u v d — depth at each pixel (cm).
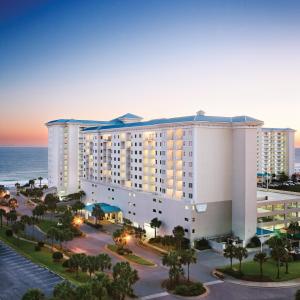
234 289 7162
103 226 12581
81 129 19050
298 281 7538
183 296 6788
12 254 9194
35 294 5103
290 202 11494
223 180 10588
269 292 7019
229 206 10675
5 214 12206
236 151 10594
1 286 7100
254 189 10469
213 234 10394
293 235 10494
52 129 19138
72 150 18888
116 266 6247
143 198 11956
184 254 7275
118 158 13662
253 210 10450
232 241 10069
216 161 10475
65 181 18862
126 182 13288
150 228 11575
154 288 7175
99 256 6831
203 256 9325
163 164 11331
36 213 12519
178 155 10775
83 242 10625
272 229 11119
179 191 10775
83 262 6800
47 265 8344
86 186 15688
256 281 7519
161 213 11112
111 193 13812
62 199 17688
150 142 12025
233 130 10688
